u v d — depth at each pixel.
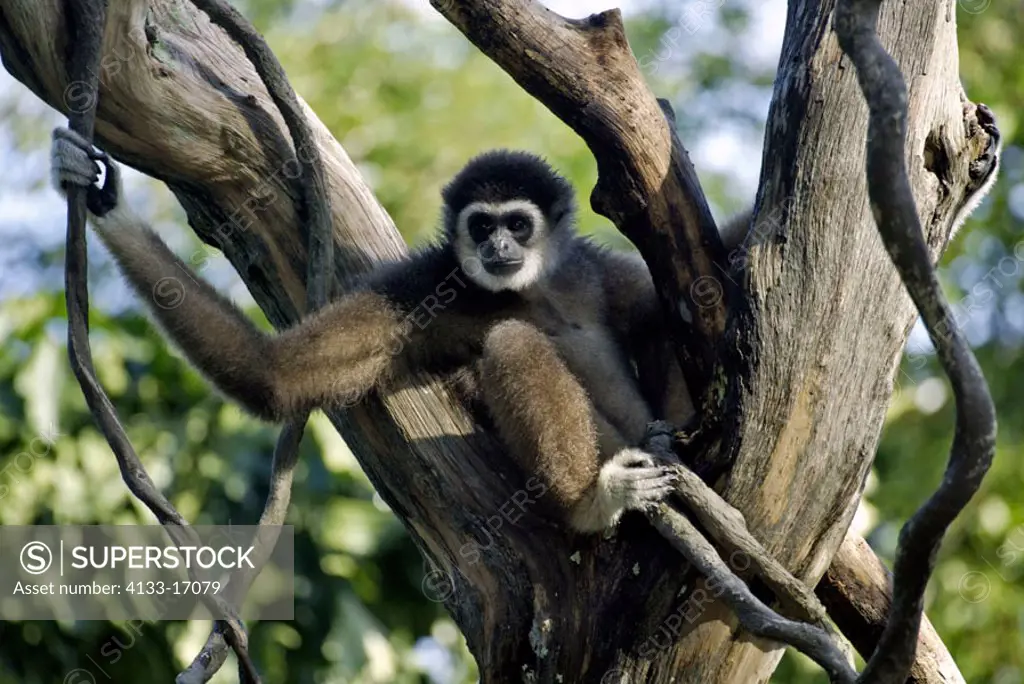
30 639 16.55
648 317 12.85
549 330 12.88
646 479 9.29
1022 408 26.06
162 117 10.56
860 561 10.97
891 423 25.56
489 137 24.50
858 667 18.62
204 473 17.58
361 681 17.94
